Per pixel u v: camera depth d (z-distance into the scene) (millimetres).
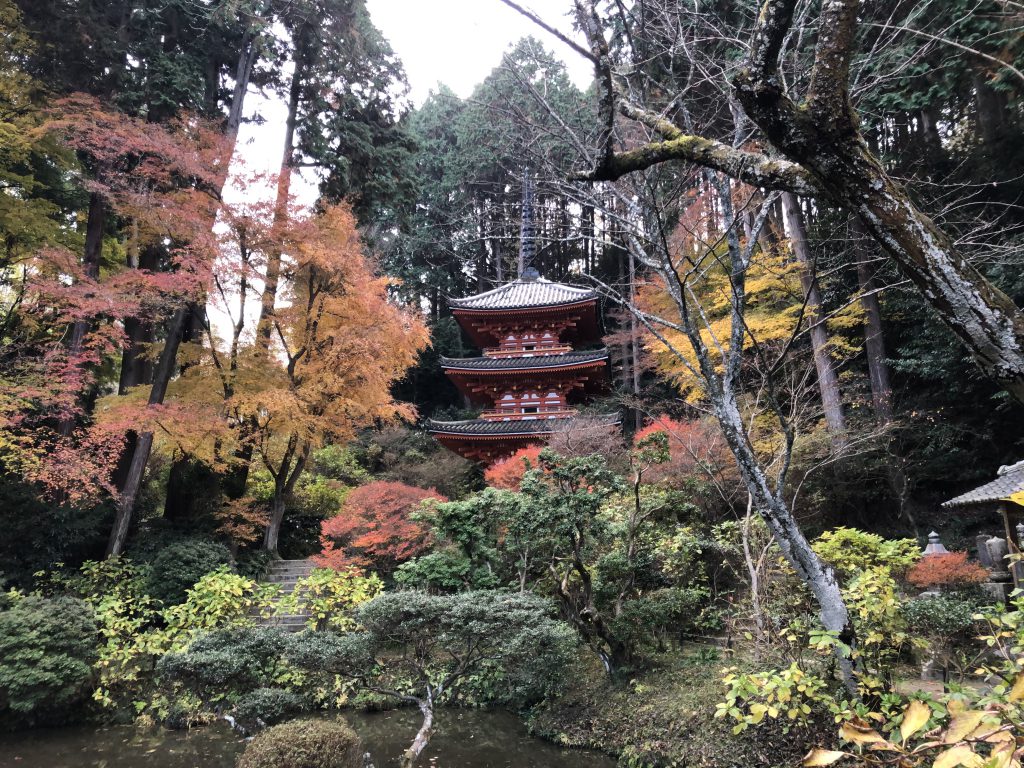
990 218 8906
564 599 7234
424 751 6449
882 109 8070
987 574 7328
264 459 13000
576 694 7234
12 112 11266
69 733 7219
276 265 12055
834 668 4762
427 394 27609
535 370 15234
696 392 11594
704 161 2924
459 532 8617
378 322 12070
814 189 2451
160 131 10711
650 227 4863
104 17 12039
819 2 4770
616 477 7168
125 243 12555
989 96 9828
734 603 7664
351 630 9625
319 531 15422
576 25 4586
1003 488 7352
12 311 10375
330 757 4574
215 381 12094
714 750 5414
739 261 4320
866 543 6219
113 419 10234
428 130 27250
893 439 11164
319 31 14672
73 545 10836
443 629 5582
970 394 11688
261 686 6426
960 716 1433
